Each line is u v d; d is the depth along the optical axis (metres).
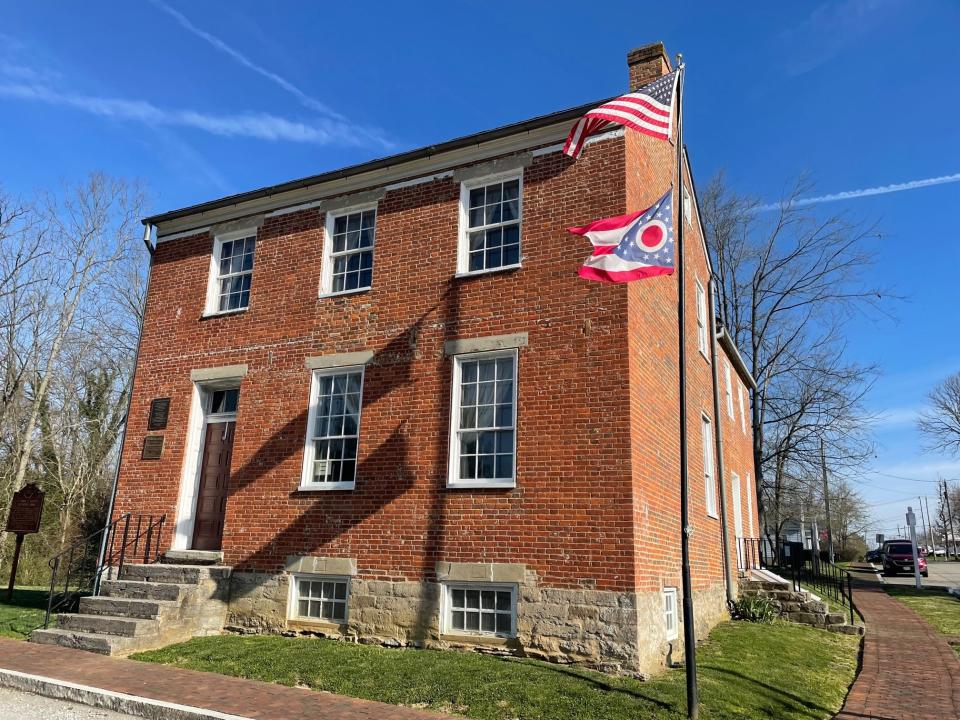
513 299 11.09
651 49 12.62
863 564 49.12
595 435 9.87
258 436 12.67
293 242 13.65
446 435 10.95
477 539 10.22
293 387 12.65
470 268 11.90
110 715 7.32
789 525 63.44
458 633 10.02
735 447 20.17
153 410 14.03
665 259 8.65
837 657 11.77
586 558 9.46
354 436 11.78
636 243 8.79
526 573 9.76
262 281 13.71
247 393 13.07
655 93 9.38
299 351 12.81
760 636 12.41
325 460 12.02
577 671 8.80
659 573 10.21
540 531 9.84
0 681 8.46
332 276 13.23
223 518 12.88
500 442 10.65
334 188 13.49
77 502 28.84
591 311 10.41
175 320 14.49
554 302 10.73
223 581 11.80
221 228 14.61
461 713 7.41
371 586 10.80
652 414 10.80
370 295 12.41
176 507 13.11
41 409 28.67
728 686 8.70
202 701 7.49
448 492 10.64
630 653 8.88
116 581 11.67
